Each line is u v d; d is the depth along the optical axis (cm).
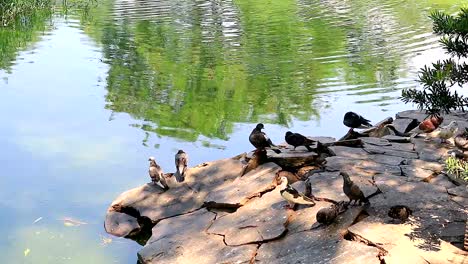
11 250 884
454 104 723
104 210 1016
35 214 998
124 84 1842
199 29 2664
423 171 962
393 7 3156
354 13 3012
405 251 718
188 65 2072
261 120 1505
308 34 2539
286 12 3067
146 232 950
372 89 1744
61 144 1330
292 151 1090
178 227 899
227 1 3441
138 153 1281
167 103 1653
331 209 800
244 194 945
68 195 1070
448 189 888
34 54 2220
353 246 739
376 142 1134
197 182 1042
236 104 1641
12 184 1115
